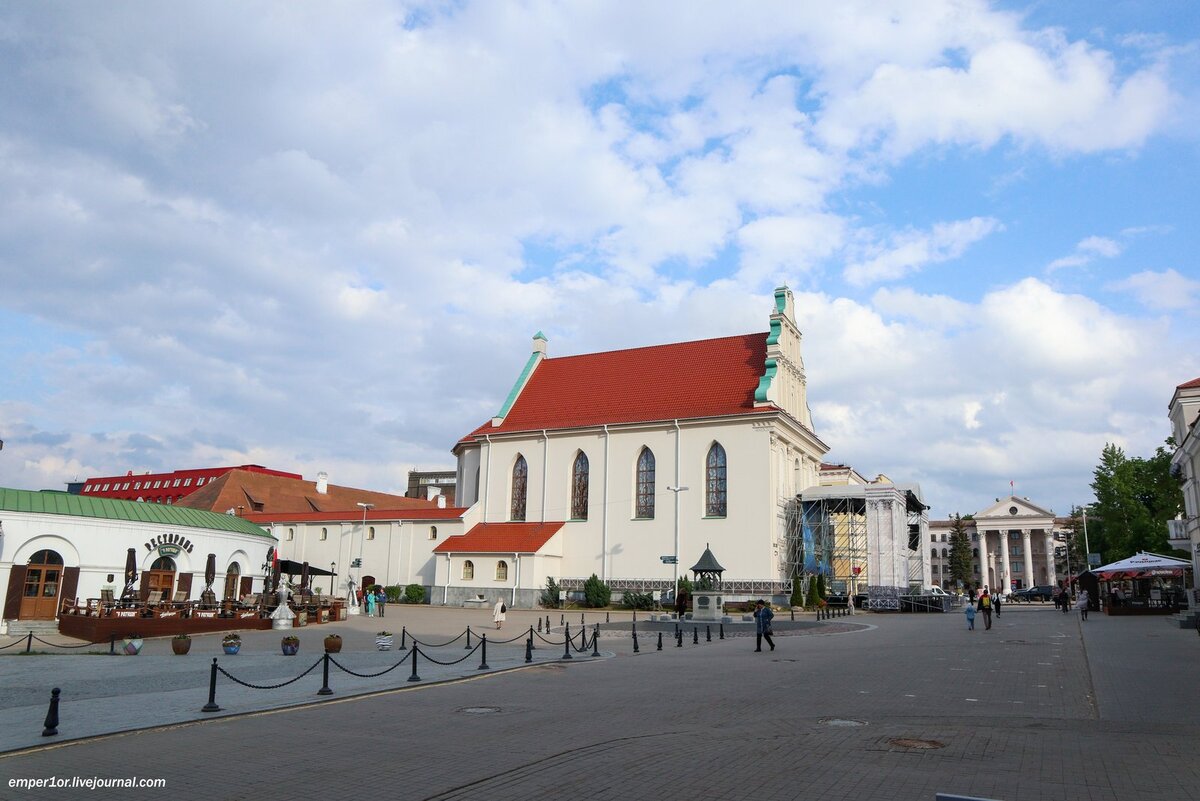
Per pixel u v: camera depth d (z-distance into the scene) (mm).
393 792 10750
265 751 13180
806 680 21062
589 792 10562
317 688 20234
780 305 69562
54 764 12359
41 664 26547
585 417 72562
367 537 78062
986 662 24203
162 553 49656
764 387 64688
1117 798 9797
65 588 44938
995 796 9945
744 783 10820
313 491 99125
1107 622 42000
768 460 62812
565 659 26609
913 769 11359
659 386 72000
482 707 17438
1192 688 18406
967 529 156000
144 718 15953
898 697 17969
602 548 67500
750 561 61844
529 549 66188
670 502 65750
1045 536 146250
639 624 45812
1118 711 15664
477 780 11250
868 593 62969
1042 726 14281
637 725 15117
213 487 92375
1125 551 76688
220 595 53562
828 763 11797
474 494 79438
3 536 43000
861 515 71125
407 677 22203
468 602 67500
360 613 56812
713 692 19203
